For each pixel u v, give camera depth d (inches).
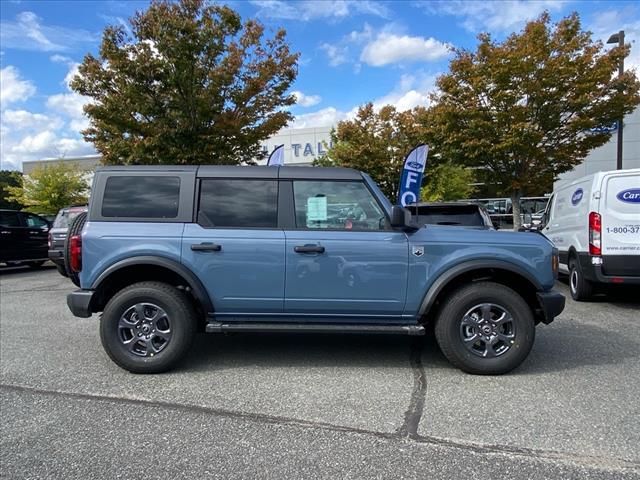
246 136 507.2
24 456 120.6
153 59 433.4
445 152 607.5
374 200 184.2
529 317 174.9
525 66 498.6
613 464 116.0
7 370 186.7
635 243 284.5
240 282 178.9
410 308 179.9
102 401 155.9
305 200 183.9
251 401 155.3
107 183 185.5
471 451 122.3
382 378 175.8
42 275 520.1
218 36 463.2
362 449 123.7
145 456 120.6
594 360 194.7
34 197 1181.7
